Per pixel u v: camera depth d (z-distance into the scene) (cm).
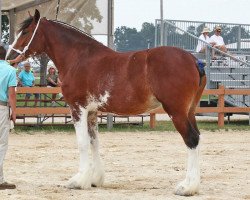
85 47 962
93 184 959
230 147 1533
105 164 1216
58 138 1698
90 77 935
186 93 883
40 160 1263
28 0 2105
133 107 913
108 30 1969
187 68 888
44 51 1003
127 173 1105
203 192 909
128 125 2109
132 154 1375
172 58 886
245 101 2284
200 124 2244
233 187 959
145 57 901
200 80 916
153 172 1117
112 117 1973
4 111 905
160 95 885
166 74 882
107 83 920
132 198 857
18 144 1543
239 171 1134
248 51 2627
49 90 1916
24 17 2202
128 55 925
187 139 881
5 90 903
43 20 999
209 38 2395
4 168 1147
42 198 848
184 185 878
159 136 1786
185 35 2455
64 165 1195
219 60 2331
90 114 968
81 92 945
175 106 881
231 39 2625
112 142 1608
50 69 2166
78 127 948
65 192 904
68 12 1998
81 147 943
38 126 1988
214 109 2089
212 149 1488
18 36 1002
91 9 1984
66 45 977
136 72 901
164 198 855
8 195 873
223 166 1199
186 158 1317
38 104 2330
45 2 2053
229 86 2333
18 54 996
